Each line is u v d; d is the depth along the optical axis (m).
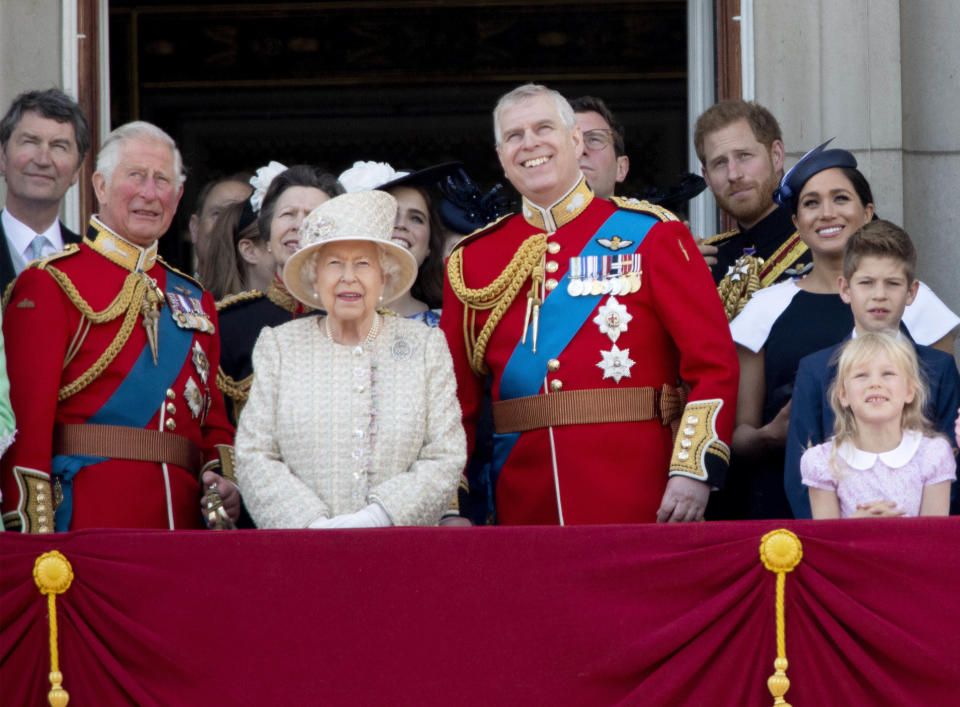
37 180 21.64
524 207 19.39
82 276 18.94
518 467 18.67
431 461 17.00
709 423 17.67
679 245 18.64
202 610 15.70
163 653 15.63
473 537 15.70
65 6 25.78
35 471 17.78
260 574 15.72
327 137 41.69
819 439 18.38
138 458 18.59
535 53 41.16
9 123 21.69
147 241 19.45
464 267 19.47
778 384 19.95
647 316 18.61
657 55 40.69
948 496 17.19
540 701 15.47
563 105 19.22
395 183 22.52
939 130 25.73
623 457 18.28
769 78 25.84
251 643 15.64
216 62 41.22
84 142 22.05
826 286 20.41
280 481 16.80
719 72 26.19
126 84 41.00
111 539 15.87
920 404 17.50
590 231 19.03
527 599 15.59
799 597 15.49
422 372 17.33
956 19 25.73
